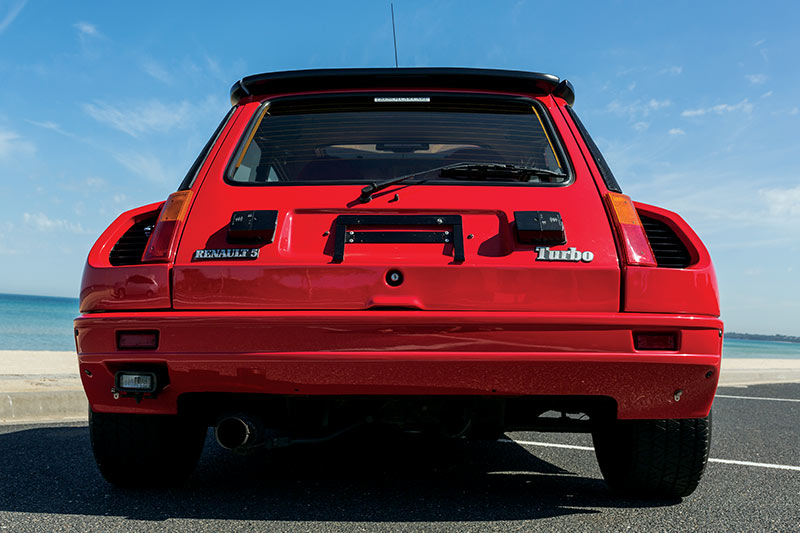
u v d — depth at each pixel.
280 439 2.76
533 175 2.62
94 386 2.52
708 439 2.63
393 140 2.81
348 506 2.71
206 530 2.37
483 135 2.82
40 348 37.28
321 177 2.74
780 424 5.98
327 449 4.16
